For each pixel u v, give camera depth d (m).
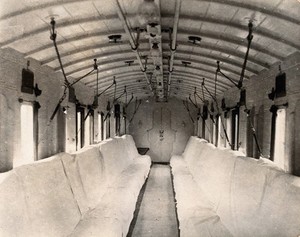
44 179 6.51
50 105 8.45
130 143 18.72
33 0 4.85
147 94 19.19
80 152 9.62
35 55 7.18
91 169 9.83
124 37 7.41
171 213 10.22
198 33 6.83
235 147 11.75
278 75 6.97
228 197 8.05
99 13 5.77
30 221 5.43
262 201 6.32
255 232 6.02
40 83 7.73
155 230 8.67
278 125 7.23
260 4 4.97
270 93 7.47
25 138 7.47
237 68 9.18
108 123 16.70
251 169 7.43
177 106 20.97
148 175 16.81
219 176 9.76
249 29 5.79
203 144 14.90
